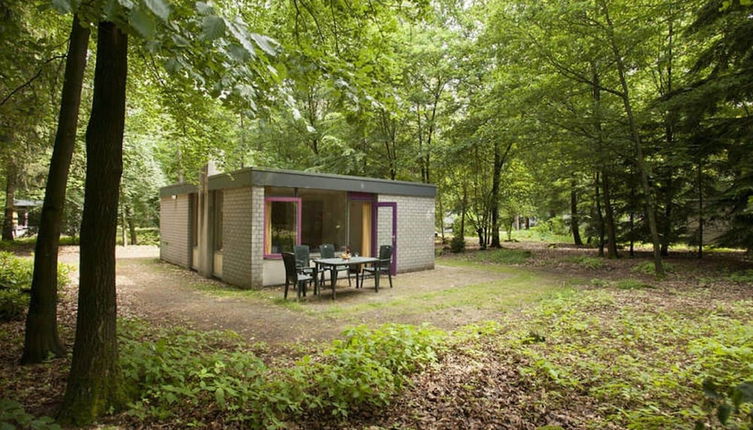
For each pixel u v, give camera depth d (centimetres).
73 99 429
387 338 402
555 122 1139
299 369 344
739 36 922
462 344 464
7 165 1158
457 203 2069
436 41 1619
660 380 331
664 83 1325
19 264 816
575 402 317
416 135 1908
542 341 486
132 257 1623
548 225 2592
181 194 1334
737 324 516
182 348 396
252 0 558
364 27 446
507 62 1166
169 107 628
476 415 301
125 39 298
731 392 139
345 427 284
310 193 1073
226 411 295
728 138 1022
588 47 1032
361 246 1188
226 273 1027
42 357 404
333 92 338
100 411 283
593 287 916
